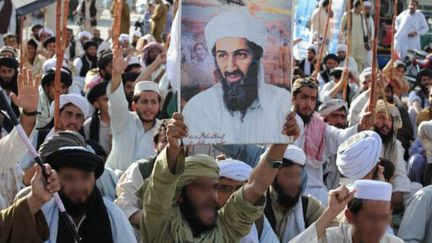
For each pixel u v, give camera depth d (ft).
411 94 69.67
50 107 47.26
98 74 60.54
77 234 25.84
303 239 28.14
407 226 36.96
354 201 29.07
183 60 27.20
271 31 27.66
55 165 26.66
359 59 92.89
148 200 27.40
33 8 45.62
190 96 27.22
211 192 28.30
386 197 29.04
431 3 115.65
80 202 26.68
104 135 45.52
